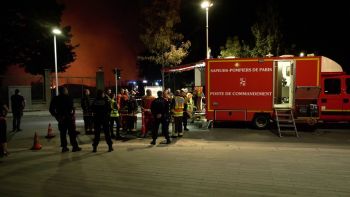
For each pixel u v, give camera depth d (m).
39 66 33.81
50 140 12.07
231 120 14.12
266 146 10.16
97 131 9.48
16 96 14.56
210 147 10.05
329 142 10.92
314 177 6.63
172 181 6.47
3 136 8.95
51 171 7.36
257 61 13.75
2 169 7.58
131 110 13.37
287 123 13.87
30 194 5.86
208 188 6.02
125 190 5.98
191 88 21.66
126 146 10.38
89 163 8.05
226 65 14.06
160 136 12.52
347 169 7.23
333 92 14.05
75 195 5.77
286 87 15.20
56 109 9.44
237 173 6.98
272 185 6.14
